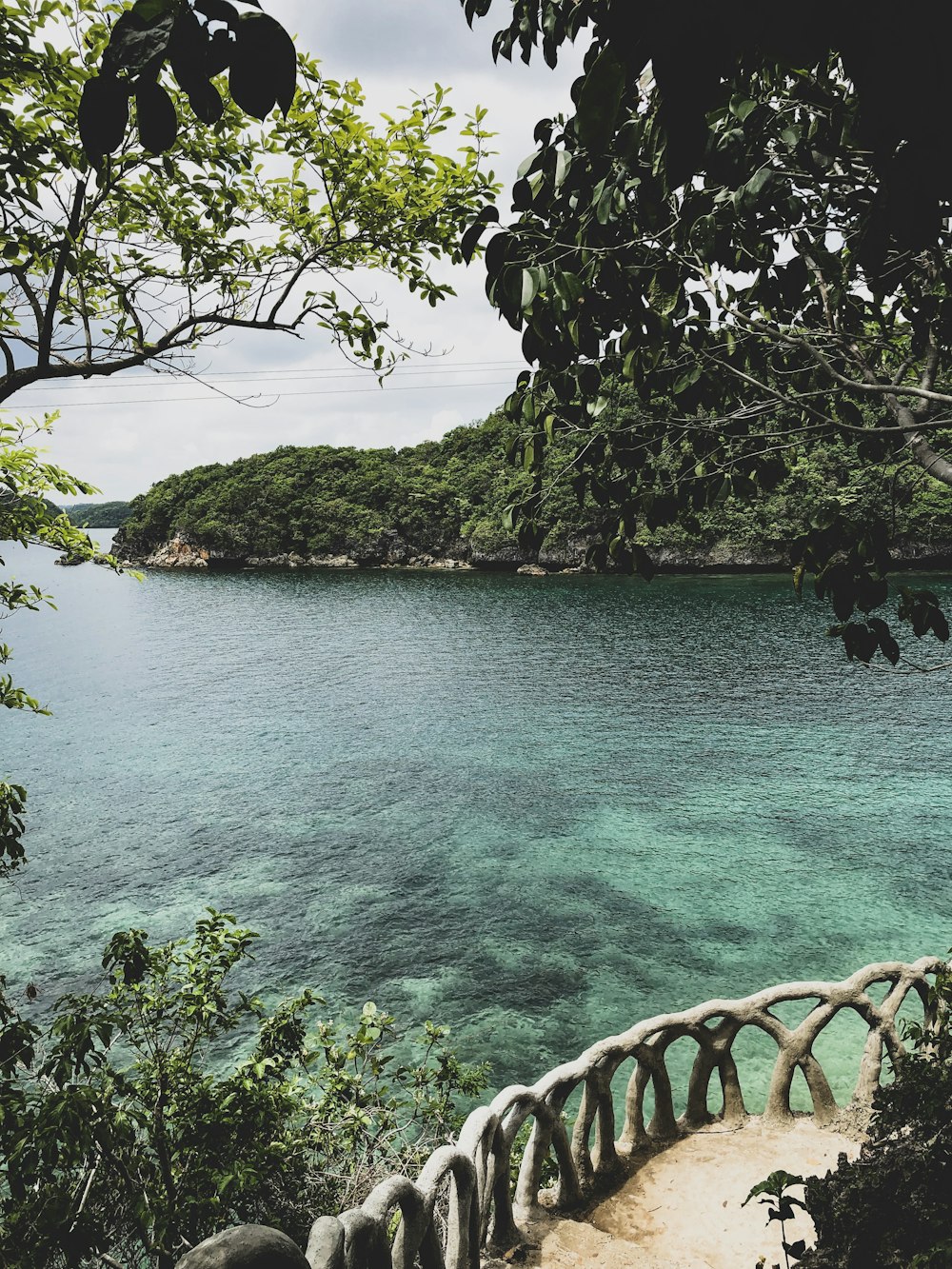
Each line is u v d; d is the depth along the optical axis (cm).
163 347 438
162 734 4244
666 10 95
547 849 2533
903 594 231
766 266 335
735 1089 548
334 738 4072
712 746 3575
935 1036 410
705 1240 449
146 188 428
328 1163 636
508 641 6912
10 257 367
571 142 262
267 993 1775
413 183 456
